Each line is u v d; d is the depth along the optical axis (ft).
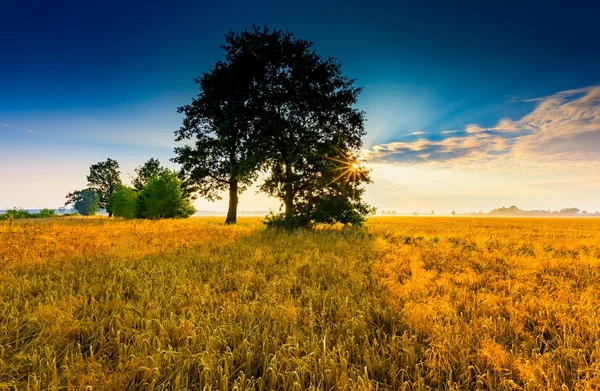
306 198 74.64
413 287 21.13
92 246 36.78
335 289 20.56
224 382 10.14
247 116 80.43
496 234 71.56
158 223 79.82
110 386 10.04
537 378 10.44
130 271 23.86
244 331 14.15
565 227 122.42
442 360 11.78
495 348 11.89
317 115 79.05
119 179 232.12
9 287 19.36
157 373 10.54
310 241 44.42
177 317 15.56
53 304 16.34
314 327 14.93
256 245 40.68
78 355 11.76
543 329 14.48
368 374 11.37
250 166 74.18
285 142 74.13
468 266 29.71
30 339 13.56
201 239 45.96
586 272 26.66
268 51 79.30
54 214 179.63
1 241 39.63
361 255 34.35
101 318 15.47
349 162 74.18
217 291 20.77
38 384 9.87
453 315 16.03
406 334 13.64
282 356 11.77
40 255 30.83
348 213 70.95
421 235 60.54
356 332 14.34
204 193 96.22
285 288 20.74
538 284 23.16
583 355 11.76
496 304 18.02
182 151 91.09
